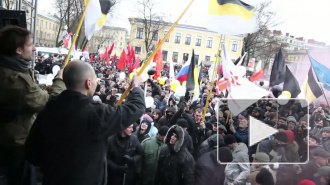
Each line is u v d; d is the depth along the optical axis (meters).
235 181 3.36
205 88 11.93
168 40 52.03
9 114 2.06
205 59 53.03
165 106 7.49
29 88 2.06
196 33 52.47
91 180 1.81
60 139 1.78
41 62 17.91
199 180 3.58
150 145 4.12
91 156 1.80
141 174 4.09
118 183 3.77
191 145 4.60
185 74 8.75
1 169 2.18
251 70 28.56
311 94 7.55
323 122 6.62
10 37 2.05
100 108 1.83
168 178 3.82
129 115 1.89
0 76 2.01
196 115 5.74
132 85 2.10
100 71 18.58
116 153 3.78
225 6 3.89
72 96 1.83
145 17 43.12
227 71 5.90
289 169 3.29
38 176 3.26
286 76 7.57
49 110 1.85
